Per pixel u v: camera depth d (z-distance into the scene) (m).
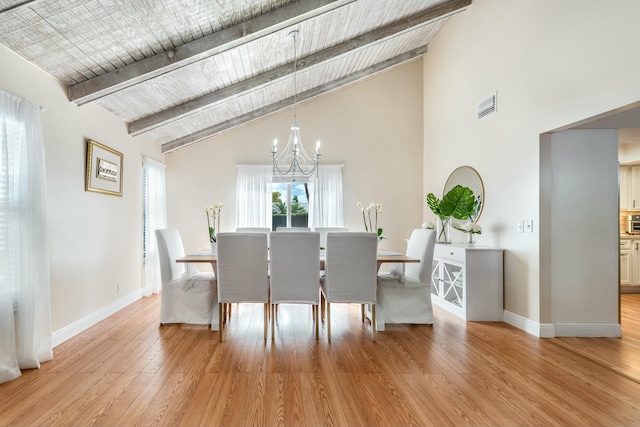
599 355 2.76
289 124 5.95
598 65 2.63
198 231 5.84
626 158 5.08
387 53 5.45
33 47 2.51
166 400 2.03
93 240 3.55
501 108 3.82
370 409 1.95
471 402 2.03
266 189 5.87
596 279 3.25
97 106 3.65
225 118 5.35
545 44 3.16
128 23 2.58
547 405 2.00
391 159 6.06
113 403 1.99
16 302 2.41
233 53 3.49
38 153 2.50
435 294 4.64
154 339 3.10
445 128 5.23
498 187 3.87
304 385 2.23
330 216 5.90
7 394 2.09
